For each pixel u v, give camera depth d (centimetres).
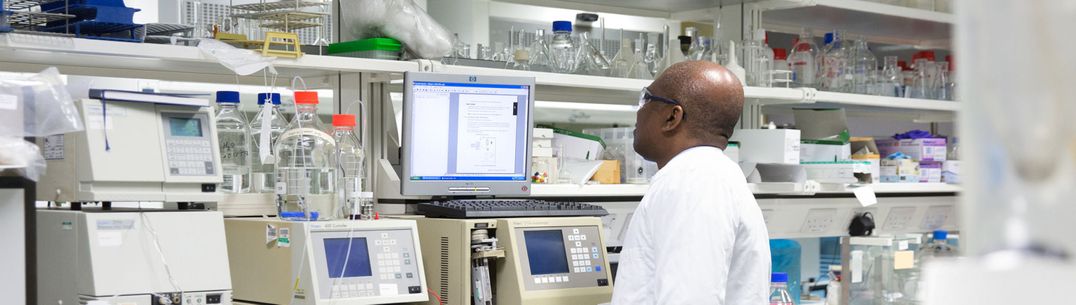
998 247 37
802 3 350
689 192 214
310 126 245
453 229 238
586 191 290
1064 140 36
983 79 38
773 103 359
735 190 220
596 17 359
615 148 312
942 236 393
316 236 218
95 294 188
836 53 381
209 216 207
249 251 232
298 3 245
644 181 308
